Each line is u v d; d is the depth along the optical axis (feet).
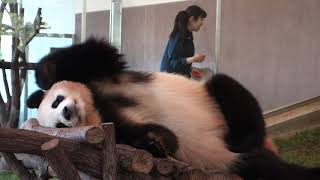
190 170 10.66
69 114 11.39
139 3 33.65
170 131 11.65
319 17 38.58
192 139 12.33
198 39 33.94
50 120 11.68
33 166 12.15
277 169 11.94
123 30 33.22
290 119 35.24
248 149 13.00
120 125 11.57
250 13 37.47
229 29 36.78
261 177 11.95
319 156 26.73
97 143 9.66
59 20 31.60
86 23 31.76
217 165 12.12
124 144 11.09
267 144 14.14
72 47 12.82
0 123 28.76
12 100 28.30
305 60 38.70
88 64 12.70
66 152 9.43
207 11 34.73
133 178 10.25
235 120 13.56
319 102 37.35
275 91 38.27
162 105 12.52
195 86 13.85
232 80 13.96
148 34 33.88
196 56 24.27
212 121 13.08
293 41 38.58
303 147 29.27
